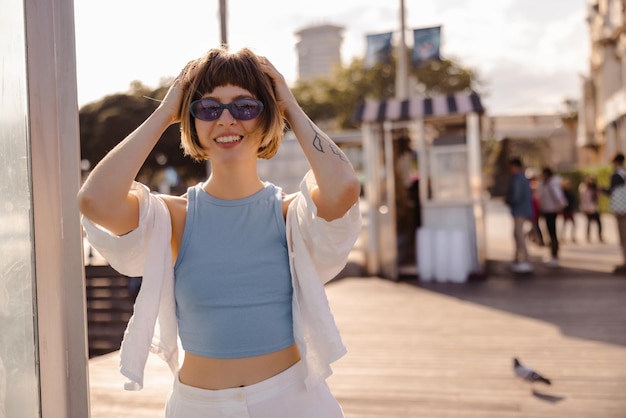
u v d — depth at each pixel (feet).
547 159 166.09
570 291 24.89
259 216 4.57
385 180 30.71
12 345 5.72
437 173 29.99
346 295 25.58
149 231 4.39
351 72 100.99
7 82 5.64
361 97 99.66
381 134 30.68
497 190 35.24
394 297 24.84
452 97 29.55
